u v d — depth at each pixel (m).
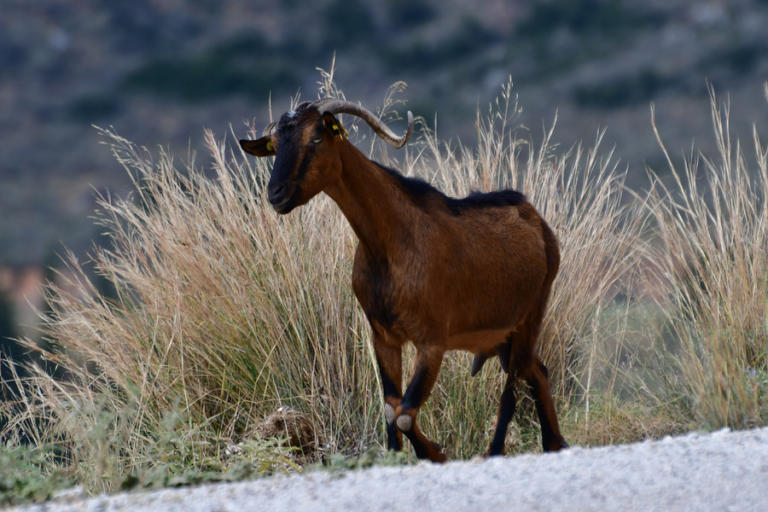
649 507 14.30
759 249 27.45
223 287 27.47
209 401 27.09
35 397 27.38
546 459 17.41
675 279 28.09
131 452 24.59
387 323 22.33
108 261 29.06
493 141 30.50
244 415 26.89
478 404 26.95
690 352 24.02
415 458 23.80
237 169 28.73
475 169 29.80
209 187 28.78
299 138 21.31
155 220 28.25
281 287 27.23
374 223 21.98
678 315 27.48
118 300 29.25
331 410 26.16
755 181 29.52
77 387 27.09
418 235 22.14
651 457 16.98
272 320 27.06
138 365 27.20
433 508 14.46
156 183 29.27
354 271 22.88
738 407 22.78
